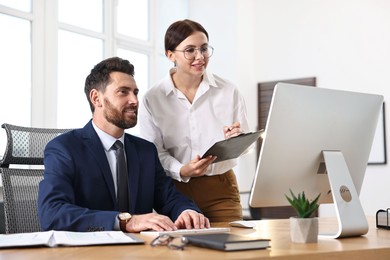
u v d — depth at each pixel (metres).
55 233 1.60
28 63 4.50
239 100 2.78
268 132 1.75
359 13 5.58
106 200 2.11
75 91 4.93
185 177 2.49
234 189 2.72
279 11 6.04
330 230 1.96
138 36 5.70
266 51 6.11
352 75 5.60
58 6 4.76
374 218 2.49
